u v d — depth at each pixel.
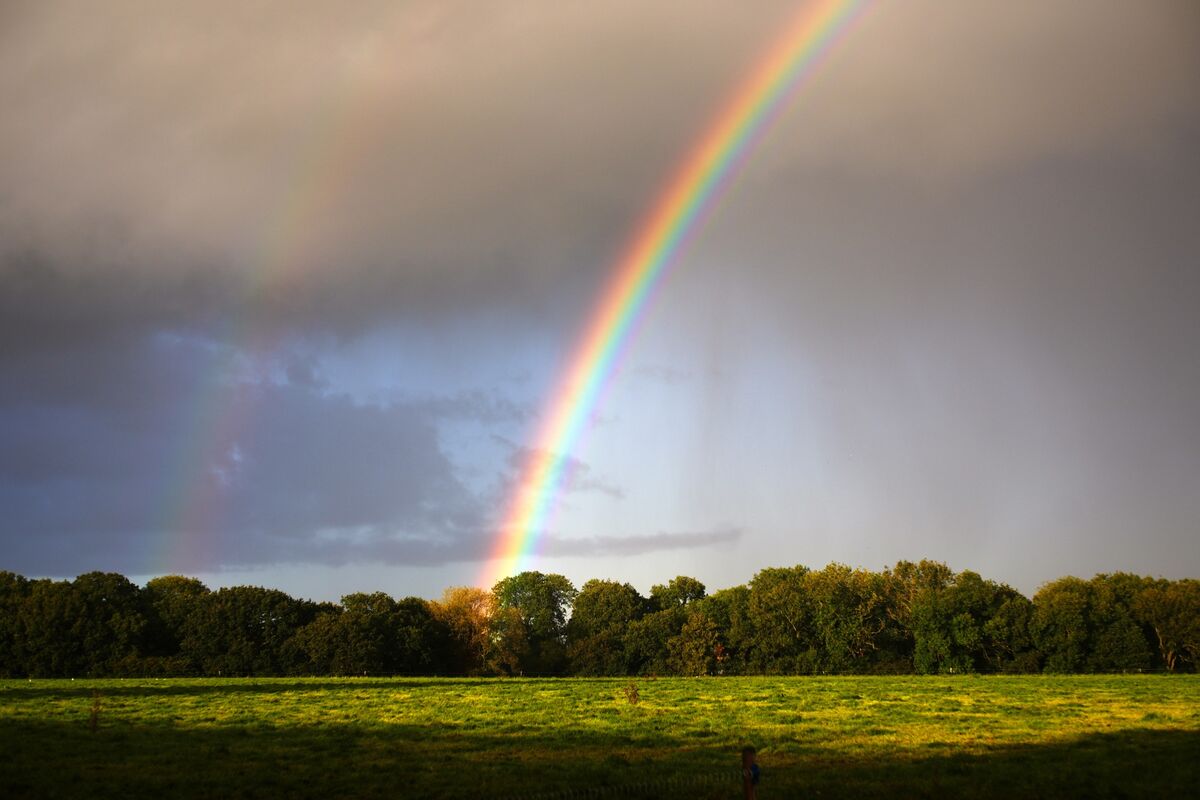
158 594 146.88
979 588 133.12
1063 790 27.81
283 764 32.50
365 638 121.94
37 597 122.81
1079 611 124.56
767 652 141.25
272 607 129.62
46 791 27.72
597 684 76.38
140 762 32.75
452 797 27.08
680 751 35.66
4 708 49.94
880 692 64.62
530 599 169.12
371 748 36.53
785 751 35.72
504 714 48.66
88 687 68.88
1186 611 120.62
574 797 26.81
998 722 44.84
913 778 29.61
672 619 149.75
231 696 59.75
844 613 138.50
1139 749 35.66
